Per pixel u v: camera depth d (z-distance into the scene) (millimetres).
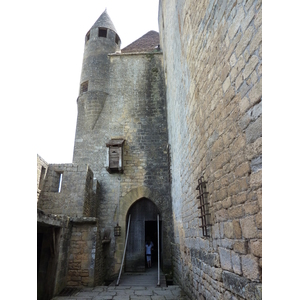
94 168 10180
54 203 7723
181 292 5727
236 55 2531
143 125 10883
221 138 3025
